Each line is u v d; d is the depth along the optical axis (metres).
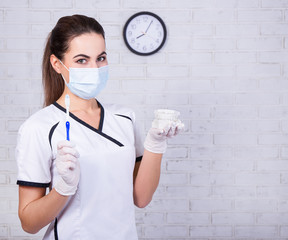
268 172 2.42
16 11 2.30
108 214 1.07
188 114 2.38
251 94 2.38
